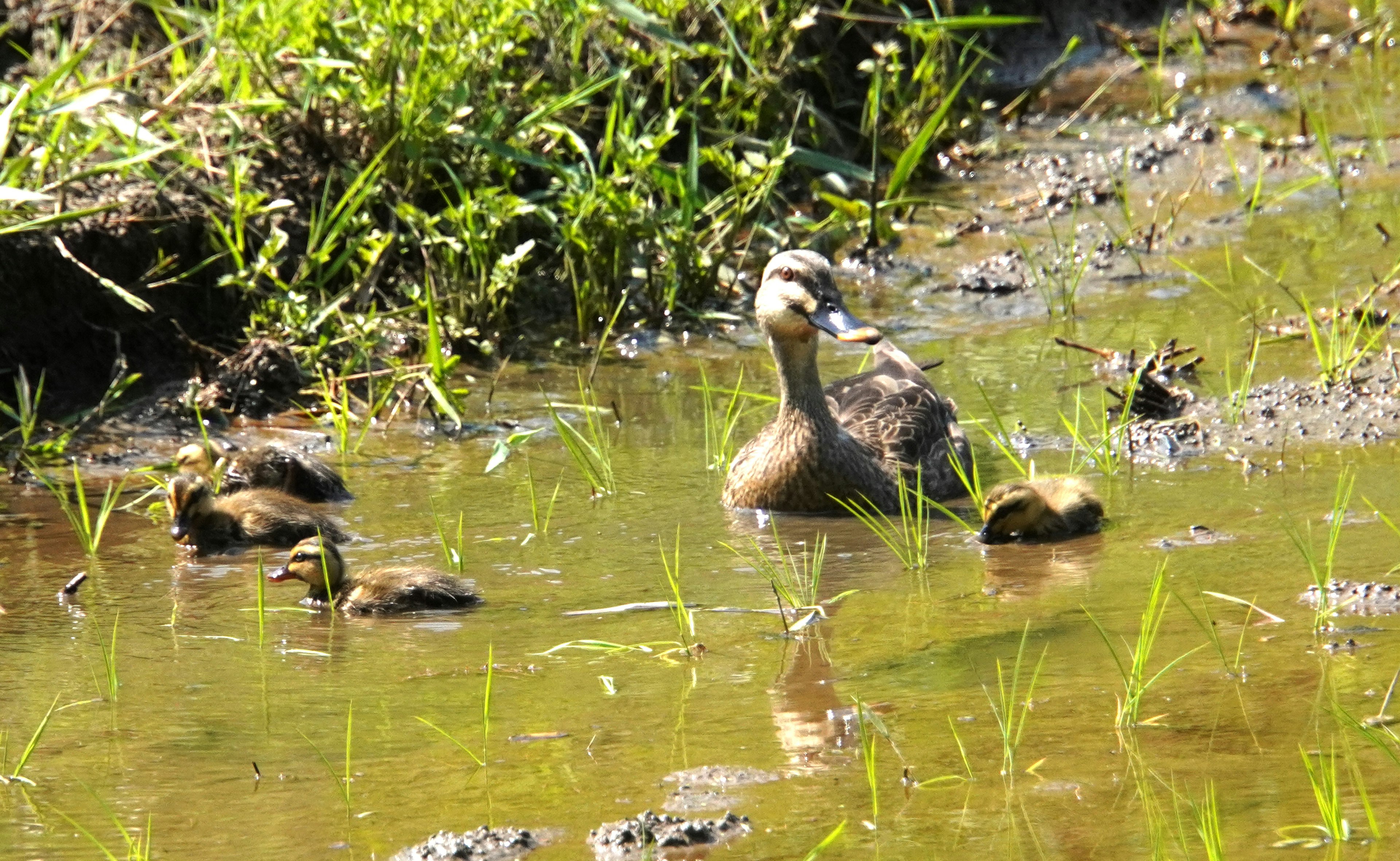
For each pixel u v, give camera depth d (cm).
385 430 1379
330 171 1577
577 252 1628
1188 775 677
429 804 680
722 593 981
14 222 1393
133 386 1424
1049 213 1875
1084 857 612
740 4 1902
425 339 1517
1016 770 691
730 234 1689
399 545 1100
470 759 727
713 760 716
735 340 1591
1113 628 872
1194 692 768
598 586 1002
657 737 745
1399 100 2173
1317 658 805
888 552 1072
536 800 680
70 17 1800
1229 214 1834
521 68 1752
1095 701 765
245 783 709
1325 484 1136
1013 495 1063
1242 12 2538
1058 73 2367
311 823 665
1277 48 2433
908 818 650
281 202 1459
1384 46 2419
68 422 1352
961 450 1275
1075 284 1611
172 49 1540
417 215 1538
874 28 2166
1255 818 635
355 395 1442
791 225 1814
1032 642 858
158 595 1009
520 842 637
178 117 1609
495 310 1562
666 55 1798
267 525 1119
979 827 639
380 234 1503
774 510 1184
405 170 1608
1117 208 1883
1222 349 1459
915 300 1684
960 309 1655
